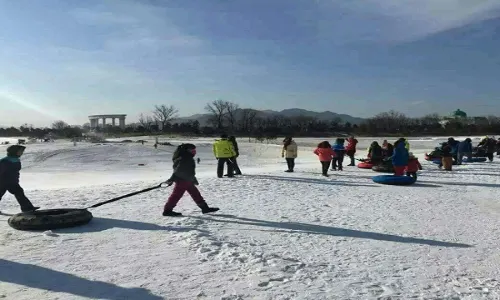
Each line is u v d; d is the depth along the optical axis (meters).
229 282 6.10
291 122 122.38
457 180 20.52
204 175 22.70
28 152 53.94
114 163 46.97
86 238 8.37
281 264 6.89
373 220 10.91
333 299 5.59
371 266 7.09
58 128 116.75
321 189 16.62
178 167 10.56
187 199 13.42
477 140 81.19
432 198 14.90
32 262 6.87
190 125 118.81
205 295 5.62
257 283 6.06
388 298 5.70
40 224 8.90
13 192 11.00
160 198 13.48
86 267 6.66
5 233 8.69
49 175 34.22
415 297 5.78
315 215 11.31
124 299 5.45
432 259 7.64
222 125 119.56
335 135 106.69
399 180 18.09
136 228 9.24
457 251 8.21
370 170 24.52
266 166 35.25
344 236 9.09
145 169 41.50
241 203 12.90
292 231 9.38
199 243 7.98
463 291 6.08
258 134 98.50
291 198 14.19
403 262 7.39
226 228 9.45
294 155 23.17
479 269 7.15
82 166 44.25
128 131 117.06
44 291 5.67
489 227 10.45
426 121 132.25
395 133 109.38
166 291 5.73
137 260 7.04
